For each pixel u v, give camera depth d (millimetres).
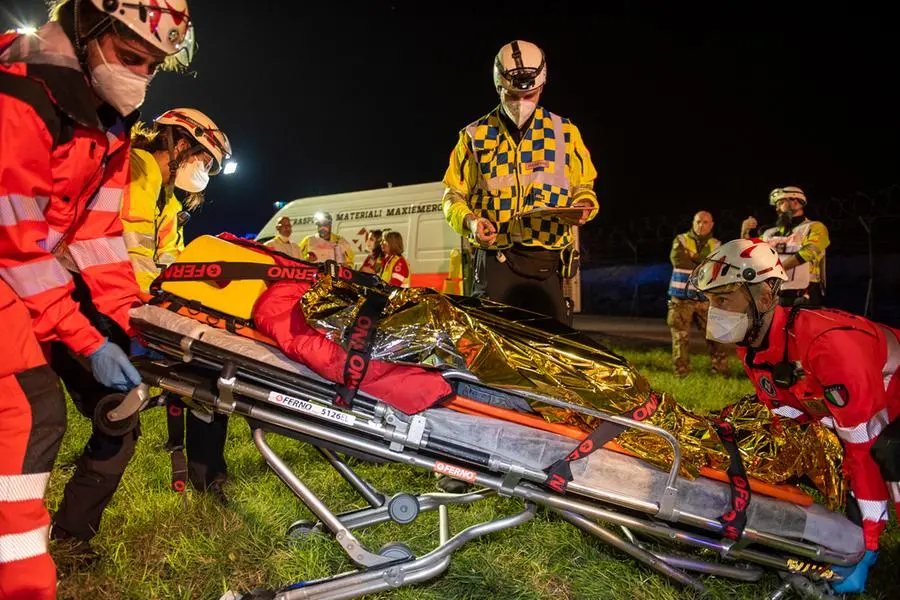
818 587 2721
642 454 2551
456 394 2529
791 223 6914
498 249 3783
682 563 2721
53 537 2594
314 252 9688
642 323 18141
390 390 2395
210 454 3293
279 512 3178
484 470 2553
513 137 3766
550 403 2441
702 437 2639
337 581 2385
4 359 1886
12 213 1890
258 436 2455
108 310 2443
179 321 2389
